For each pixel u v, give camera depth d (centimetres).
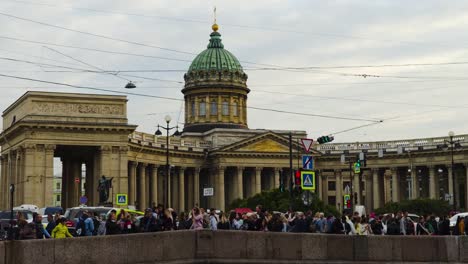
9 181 11288
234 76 15888
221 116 15712
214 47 16350
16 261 3067
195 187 14088
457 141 12562
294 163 14250
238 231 3744
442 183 15925
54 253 3188
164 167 13450
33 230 3672
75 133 10500
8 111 11638
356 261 3953
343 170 14738
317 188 14825
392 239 4025
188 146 14012
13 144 11062
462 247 4138
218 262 3678
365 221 4478
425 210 10975
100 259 3322
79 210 5644
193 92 15862
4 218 6222
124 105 10731
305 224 4366
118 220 4609
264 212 4603
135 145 11844
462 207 14462
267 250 3791
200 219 4097
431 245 4084
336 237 3944
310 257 3878
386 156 13925
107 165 10619
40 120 10250
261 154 14100
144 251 3466
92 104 10588
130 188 11931
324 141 7462
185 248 3628
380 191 14262
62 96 10425
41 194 10269
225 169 14038
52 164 10362
